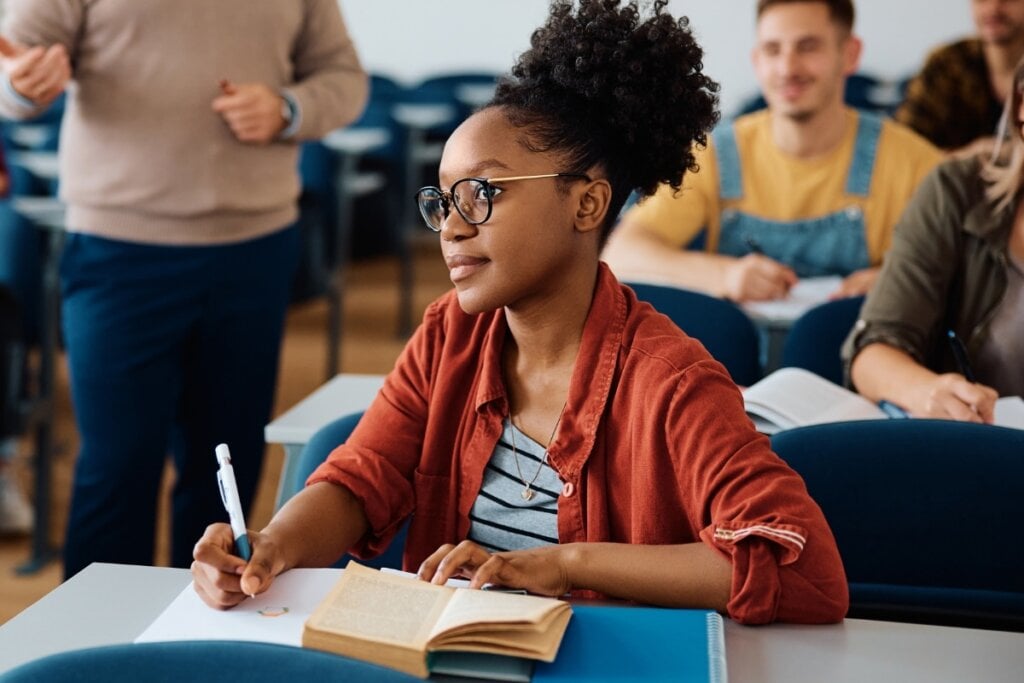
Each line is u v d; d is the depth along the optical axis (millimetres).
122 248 2250
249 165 2301
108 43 2186
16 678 896
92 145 2234
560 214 1224
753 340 2236
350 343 4953
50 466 2887
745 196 2801
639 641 1061
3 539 3078
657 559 1160
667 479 1225
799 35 2652
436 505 1354
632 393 1239
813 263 2795
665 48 1251
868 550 1419
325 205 4668
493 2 6664
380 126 5633
